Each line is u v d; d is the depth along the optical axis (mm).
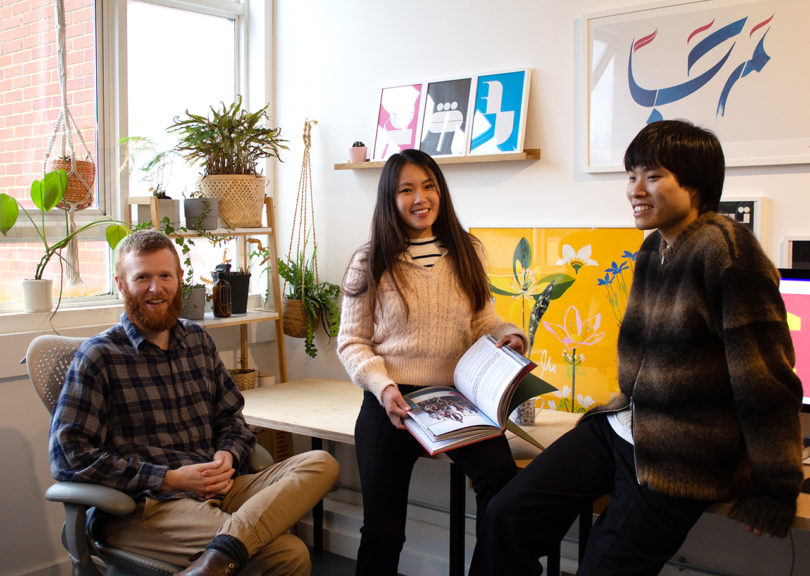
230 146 2717
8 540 2332
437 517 2648
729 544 2135
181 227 2602
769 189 2031
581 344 2354
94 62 2689
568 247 2371
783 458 1291
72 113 2629
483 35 2543
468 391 1772
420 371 1864
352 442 2057
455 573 1966
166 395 1817
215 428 1972
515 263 2484
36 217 2521
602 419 1656
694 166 1406
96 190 2711
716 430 1366
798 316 1745
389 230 1877
